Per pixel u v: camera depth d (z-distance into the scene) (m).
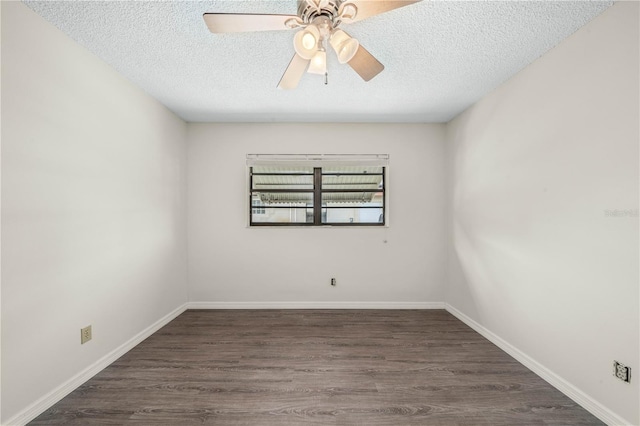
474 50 1.99
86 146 1.97
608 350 1.57
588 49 1.69
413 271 3.53
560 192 1.88
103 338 2.12
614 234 1.54
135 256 2.51
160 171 2.91
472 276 2.92
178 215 3.28
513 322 2.32
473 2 1.55
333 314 3.31
